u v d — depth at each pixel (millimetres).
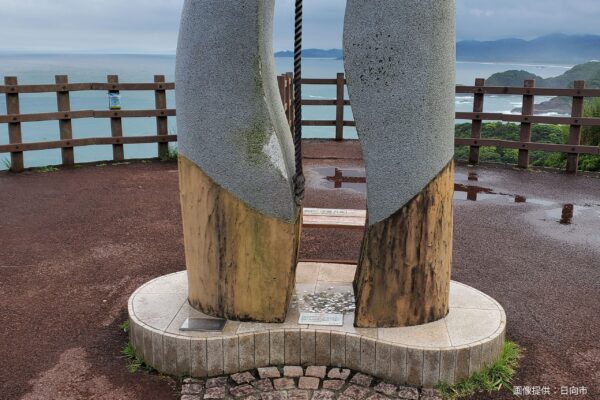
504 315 3465
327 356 3227
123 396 3076
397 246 3182
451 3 3104
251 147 3168
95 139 9500
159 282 3969
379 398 2979
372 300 3234
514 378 3250
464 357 3078
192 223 3383
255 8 3037
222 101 3152
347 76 3119
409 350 3057
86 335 3789
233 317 3354
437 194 3188
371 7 3025
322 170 9352
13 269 5016
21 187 8000
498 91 9633
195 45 3182
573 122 9234
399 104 3066
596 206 7344
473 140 10008
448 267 3381
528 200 7617
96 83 9367
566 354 3553
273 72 3479
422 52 3027
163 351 3225
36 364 3424
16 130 8891
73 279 4793
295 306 3564
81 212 6805
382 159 3131
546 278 4852
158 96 9734
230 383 3123
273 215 3217
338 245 5633
